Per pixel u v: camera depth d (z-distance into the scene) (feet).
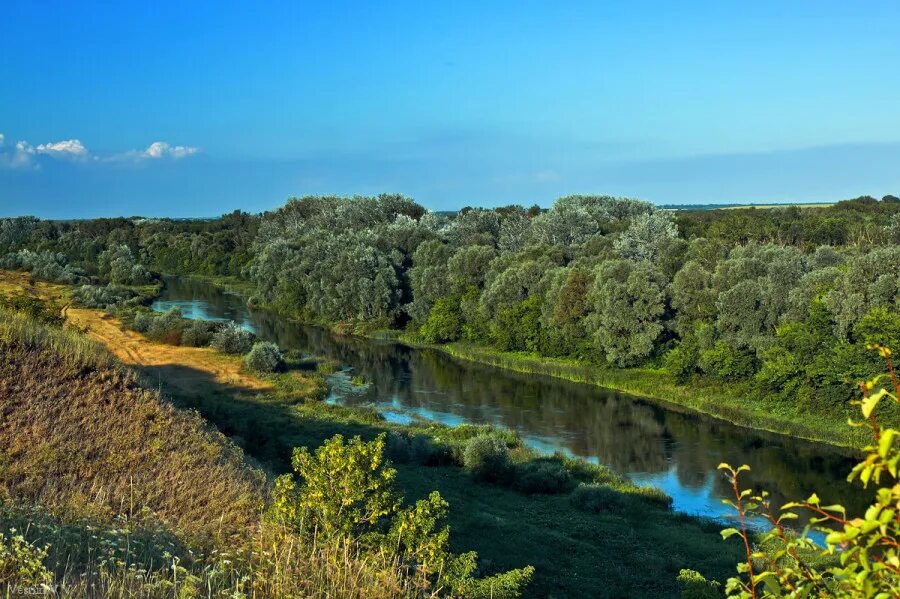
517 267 228.84
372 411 155.43
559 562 75.25
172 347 204.54
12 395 68.64
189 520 49.49
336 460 41.09
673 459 129.59
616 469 124.16
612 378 184.24
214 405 133.80
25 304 149.79
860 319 143.43
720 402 160.25
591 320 196.13
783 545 17.38
